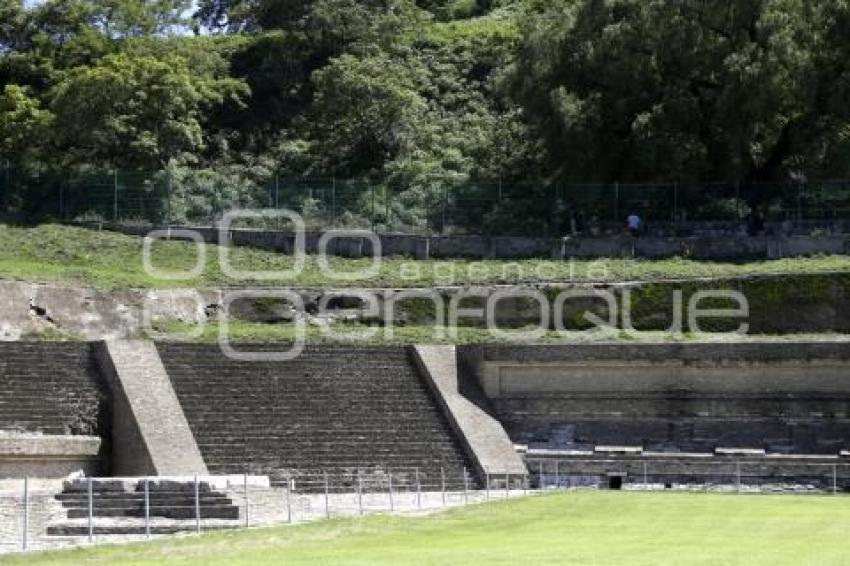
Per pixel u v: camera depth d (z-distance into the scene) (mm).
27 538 39250
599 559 33562
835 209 80438
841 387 61250
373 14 108562
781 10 80750
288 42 108250
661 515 44906
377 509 47562
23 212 81750
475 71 107375
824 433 61125
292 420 58594
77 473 51562
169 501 44125
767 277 68750
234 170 95562
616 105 84188
